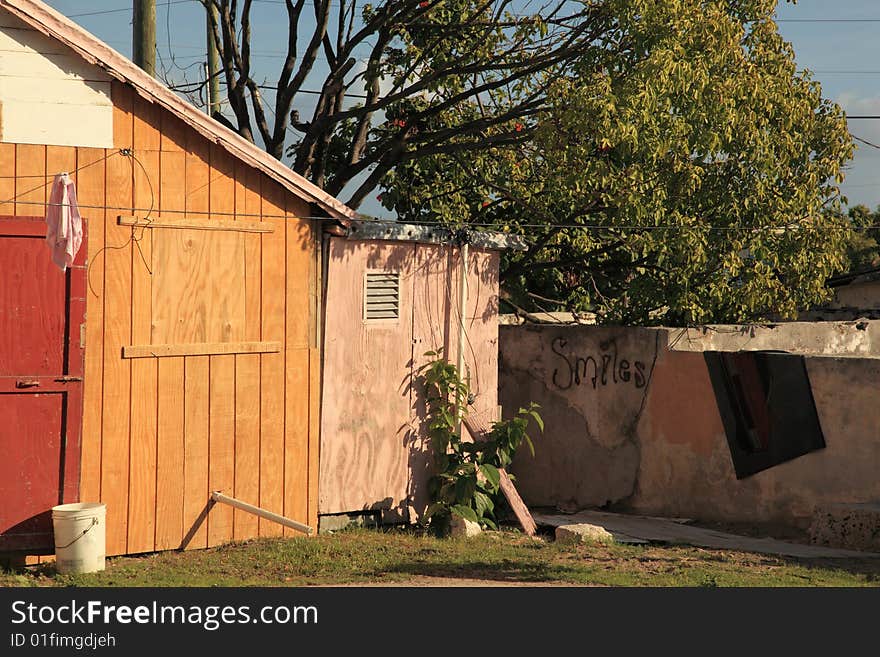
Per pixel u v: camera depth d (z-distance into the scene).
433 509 11.78
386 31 15.87
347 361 11.38
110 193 9.56
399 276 11.80
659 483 13.48
